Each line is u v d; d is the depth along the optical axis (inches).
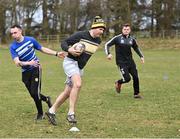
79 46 441.7
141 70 1286.9
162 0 3777.1
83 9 3683.6
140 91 765.3
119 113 541.0
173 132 431.8
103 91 770.2
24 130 440.8
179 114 533.3
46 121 487.2
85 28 3722.9
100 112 548.4
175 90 778.8
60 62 1694.1
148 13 3811.5
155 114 533.3
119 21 3472.0
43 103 628.7
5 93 740.7
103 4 3526.1
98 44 459.5
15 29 471.2
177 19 3821.4
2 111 557.0
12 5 3624.5
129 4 3622.0
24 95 713.6
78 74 454.6
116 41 669.3
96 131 436.5
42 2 3754.9
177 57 2021.4
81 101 642.8
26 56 478.9
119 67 682.2
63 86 857.5
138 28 3708.2
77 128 443.5
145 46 2960.1
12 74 1147.9
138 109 570.6
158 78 1025.5
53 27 3865.7
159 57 2028.8
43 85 875.4
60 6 3713.1
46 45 3093.0
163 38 3152.1
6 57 2075.5
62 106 589.3
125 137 410.6
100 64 1579.7
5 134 422.3
